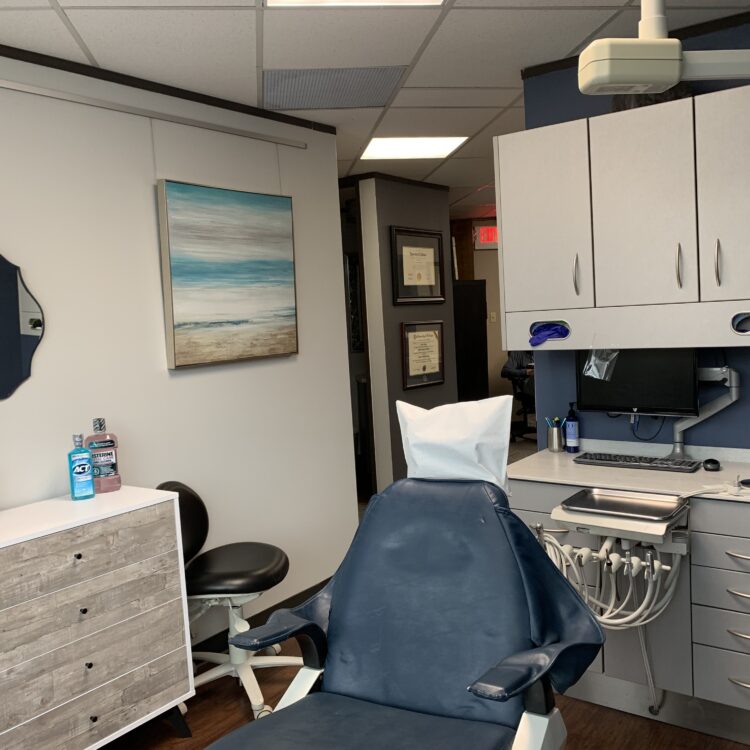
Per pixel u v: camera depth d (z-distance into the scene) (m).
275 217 3.17
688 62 1.22
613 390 2.67
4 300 2.27
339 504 3.58
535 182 2.56
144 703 2.21
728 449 2.57
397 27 2.33
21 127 2.33
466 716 1.43
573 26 2.42
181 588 2.34
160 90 2.74
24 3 1.98
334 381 3.56
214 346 2.91
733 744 2.17
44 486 2.38
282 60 2.56
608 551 2.14
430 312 5.11
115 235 2.60
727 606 2.10
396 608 1.58
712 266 2.25
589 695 2.45
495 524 1.53
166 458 2.78
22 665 1.92
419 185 5.04
